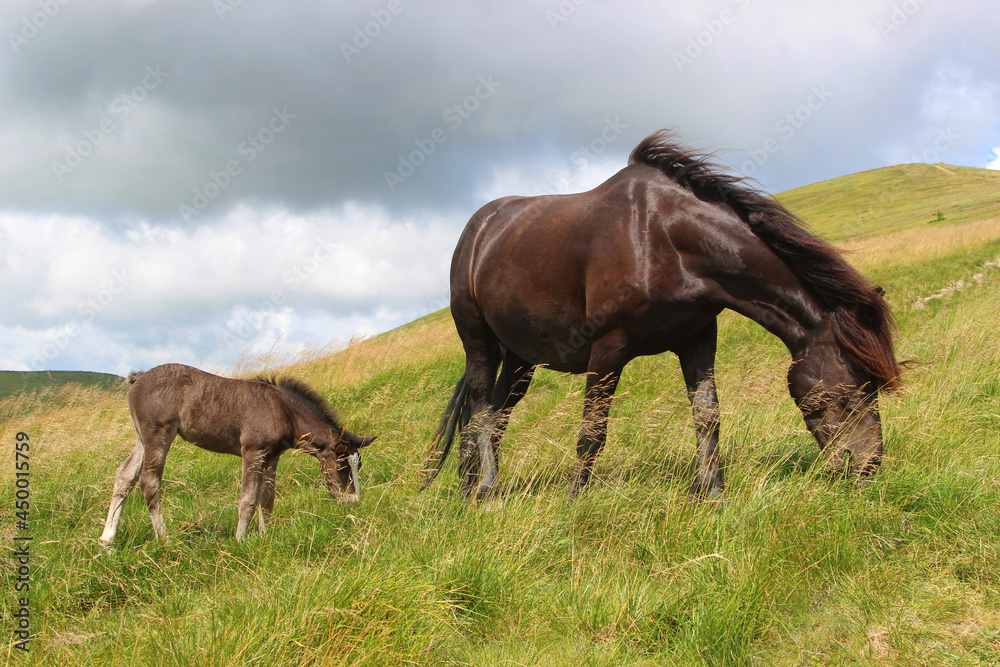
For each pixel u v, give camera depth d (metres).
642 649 2.75
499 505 3.95
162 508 4.99
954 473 3.89
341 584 2.88
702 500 3.98
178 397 4.49
